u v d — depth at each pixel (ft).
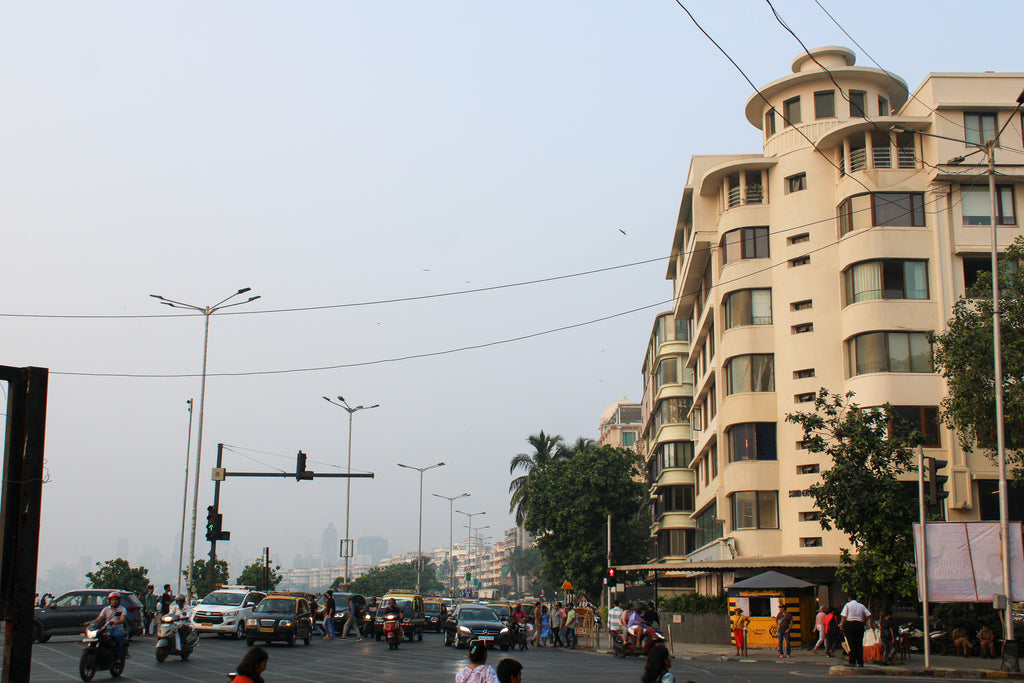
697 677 76.74
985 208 132.87
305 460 121.39
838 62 149.79
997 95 133.90
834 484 101.14
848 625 84.12
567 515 203.41
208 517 120.88
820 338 138.21
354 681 67.82
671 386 213.87
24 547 28.32
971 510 124.77
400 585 625.41
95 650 64.44
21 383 29.37
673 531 205.46
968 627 108.99
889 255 132.26
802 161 144.97
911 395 128.47
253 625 108.27
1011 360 102.58
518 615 135.13
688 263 173.47
